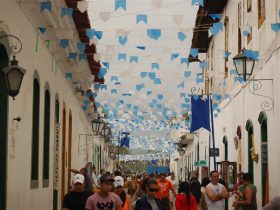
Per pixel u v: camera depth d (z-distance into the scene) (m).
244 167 23.22
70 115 25.84
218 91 31.20
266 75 18.77
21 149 13.81
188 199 14.30
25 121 14.30
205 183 17.11
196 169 44.09
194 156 46.53
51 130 19.09
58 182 19.88
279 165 16.78
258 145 20.34
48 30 16.98
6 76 10.88
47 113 18.66
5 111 12.23
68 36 19.62
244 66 16.91
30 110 15.05
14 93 10.89
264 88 19.16
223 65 30.34
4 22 11.88
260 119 19.73
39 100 16.59
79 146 30.58
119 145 56.81
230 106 27.41
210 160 34.88
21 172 13.85
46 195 18.17
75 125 28.30
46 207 18.20
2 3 11.75
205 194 16.14
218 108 31.19
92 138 39.38
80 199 11.95
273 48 17.58
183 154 60.25
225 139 29.06
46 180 18.11
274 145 17.56
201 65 22.50
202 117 27.39
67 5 19.00
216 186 16.22
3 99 12.24
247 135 22.59
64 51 19.70
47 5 14.41
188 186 14.45
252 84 21.00
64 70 22.33
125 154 87.88
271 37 17.97
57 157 19.86
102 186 11.56
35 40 15.80
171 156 84.19
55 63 19.92
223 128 29.92
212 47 35.00
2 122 12.19
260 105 19.78
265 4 19.17
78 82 25.92
